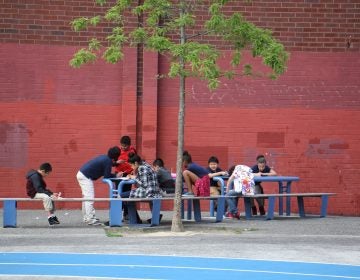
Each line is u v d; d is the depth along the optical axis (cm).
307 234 1600
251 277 1098
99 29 2092
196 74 1562
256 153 2114
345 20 2138
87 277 1086
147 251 1345
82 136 2084
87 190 1717
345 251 1370
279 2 2123
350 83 2133
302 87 2125
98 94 2086
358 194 2128
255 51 1551
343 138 2130
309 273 1138
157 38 1524
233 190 1859
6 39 2070
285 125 2120
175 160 2097
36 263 1209
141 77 2092
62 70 2083
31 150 2072
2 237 1520
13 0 2075
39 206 2084
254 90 2119
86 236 1539
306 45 2131
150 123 2078
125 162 1847
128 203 1722
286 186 2009
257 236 1557
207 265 1198
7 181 2067
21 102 2072
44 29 2083
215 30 1597
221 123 2112
